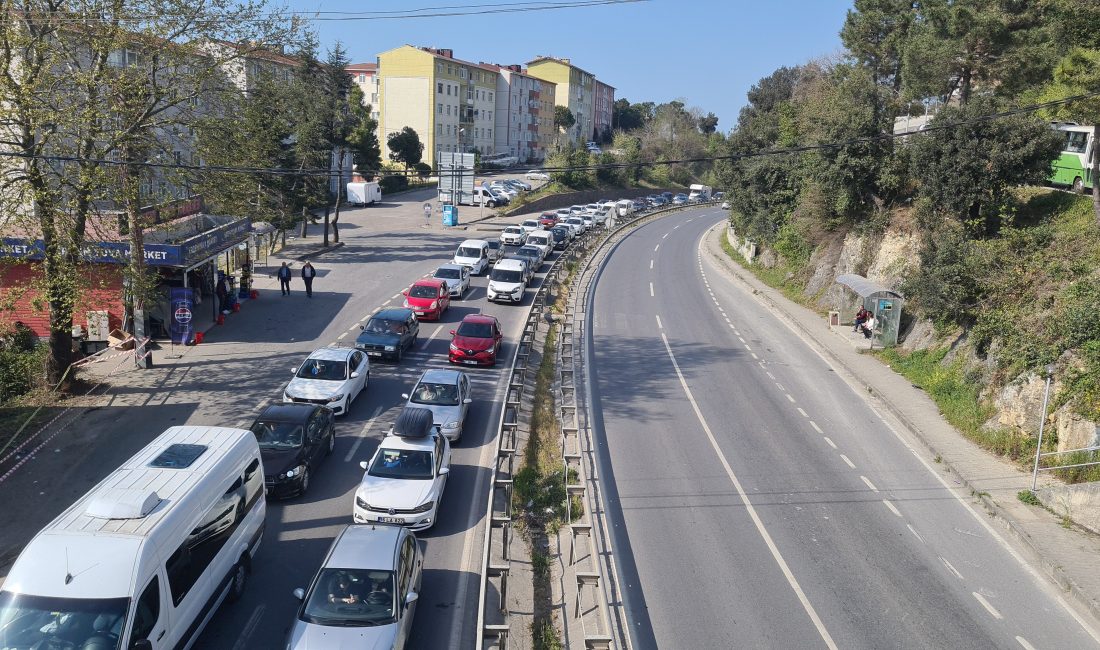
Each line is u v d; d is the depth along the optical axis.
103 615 8.80
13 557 12.90
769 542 14.83
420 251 48.25
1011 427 19.69
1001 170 27.50
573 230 59.59
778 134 58.28
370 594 10.45
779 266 46.34
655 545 14.54
